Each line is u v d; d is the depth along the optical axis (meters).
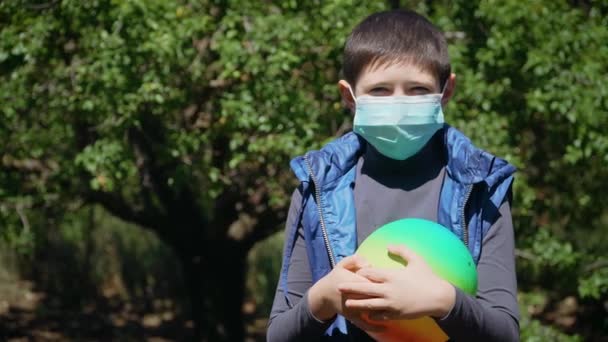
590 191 7.05
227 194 7.59
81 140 6.87
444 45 2.18
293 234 2.17
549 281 7.13
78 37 6.24
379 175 2.17
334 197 2.13
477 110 6.06
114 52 5.76
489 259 2.01
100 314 11.70
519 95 6.30
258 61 5.79
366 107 2.10
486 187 2.04
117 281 12.45
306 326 1.92
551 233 6.71
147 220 8.21
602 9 6.76
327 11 5.87
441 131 2.18
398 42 2.11
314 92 6.29
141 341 10.95
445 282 1.80
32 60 6.05
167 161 6.36
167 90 5.91
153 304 12.15
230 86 6.30
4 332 10.78
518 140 6.42
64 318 11.45
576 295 9.66
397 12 2.22
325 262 2.09
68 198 7.36
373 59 2.11
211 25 6.05
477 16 6.19
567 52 6.08
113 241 12.52
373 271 1.79
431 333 1.88
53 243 12.27
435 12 6.61
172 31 5.81
